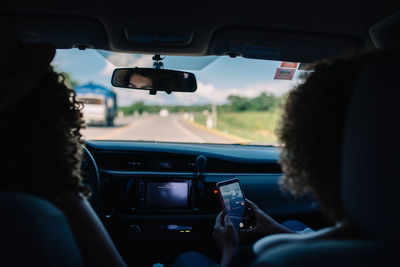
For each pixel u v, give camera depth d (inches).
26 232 27.0
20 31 93.7
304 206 128.4
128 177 120.6
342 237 28.6
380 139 23.9
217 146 134.7
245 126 1957.4
